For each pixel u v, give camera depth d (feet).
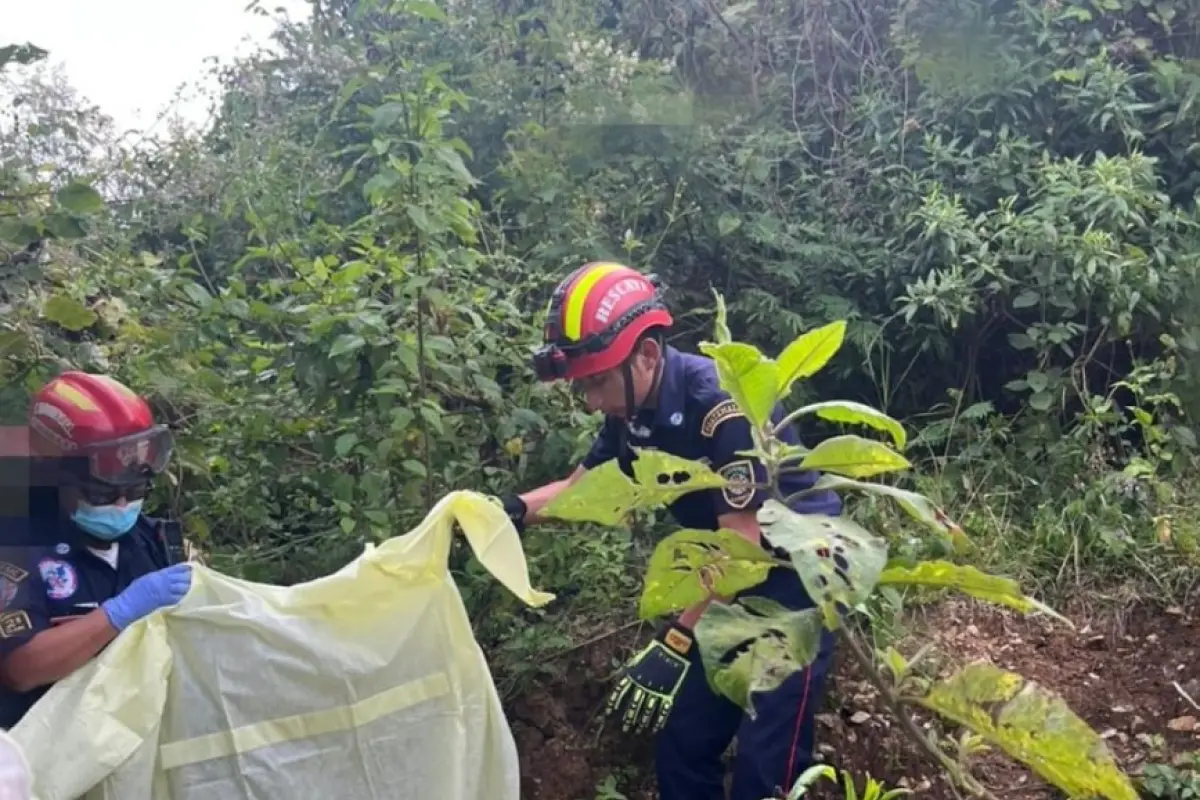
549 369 8.92
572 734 11.37
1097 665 12.53
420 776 7.54
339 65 17.20
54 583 6.90
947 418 16.58
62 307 9.21
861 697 11.68
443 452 11.07
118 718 6.59
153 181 16.52
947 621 13.20
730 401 8.80
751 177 16.93
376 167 11.82
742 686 4.97
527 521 9.69
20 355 9.18
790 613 5.30
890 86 18.80
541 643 10.96
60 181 11.44
